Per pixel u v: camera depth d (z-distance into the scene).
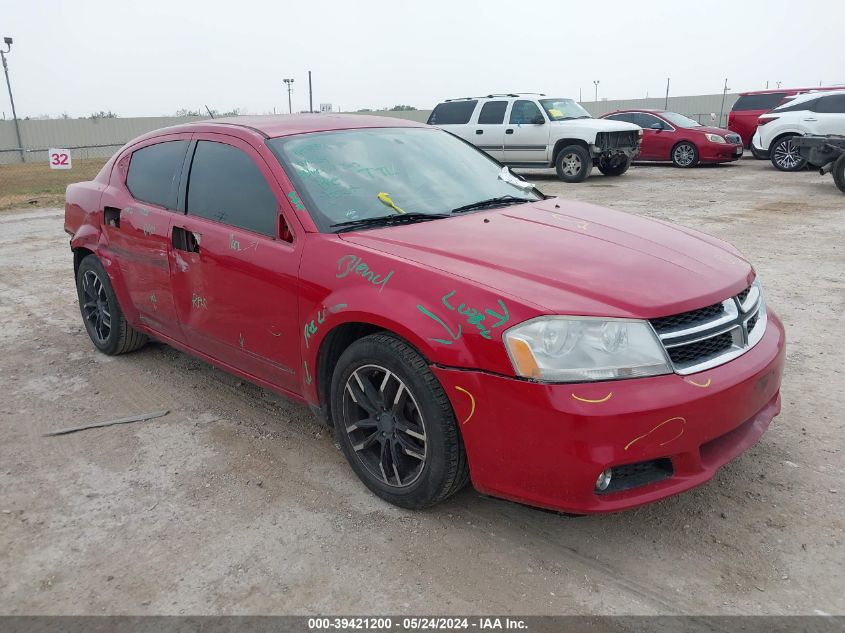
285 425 3.81
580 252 2.90
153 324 4.32
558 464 2.39
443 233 3.11
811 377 4.15
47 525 2.95
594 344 2.40
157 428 3.81
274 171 3.35
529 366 2.39
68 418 3.97
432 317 2.60
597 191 13.58
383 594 2.47
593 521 2.85
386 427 2.92
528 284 2.59
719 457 2.62
